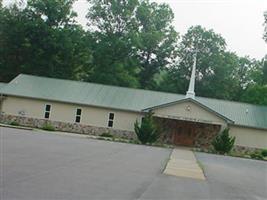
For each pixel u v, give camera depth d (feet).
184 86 235.61
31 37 198.59
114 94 156.76
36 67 200.85
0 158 45.96
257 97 208.33
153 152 95.09
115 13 224.33
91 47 218.79
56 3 207.51
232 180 59.57
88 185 36.83
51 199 29.12
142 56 237.04
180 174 57.47
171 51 239.09
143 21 234.17
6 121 151.23
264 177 71.41
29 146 64.39
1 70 207.62
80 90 157.38
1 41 204.64
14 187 31.27
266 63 225.76
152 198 35.63
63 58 203.82
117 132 147.84
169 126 148.56
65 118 150.10
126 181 42.96
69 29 206.59
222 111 152.35
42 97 150.20
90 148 79.51
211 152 133.59
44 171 41.14
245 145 145.07
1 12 206.49
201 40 242.99
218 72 237.45
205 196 41.19
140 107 149.28
